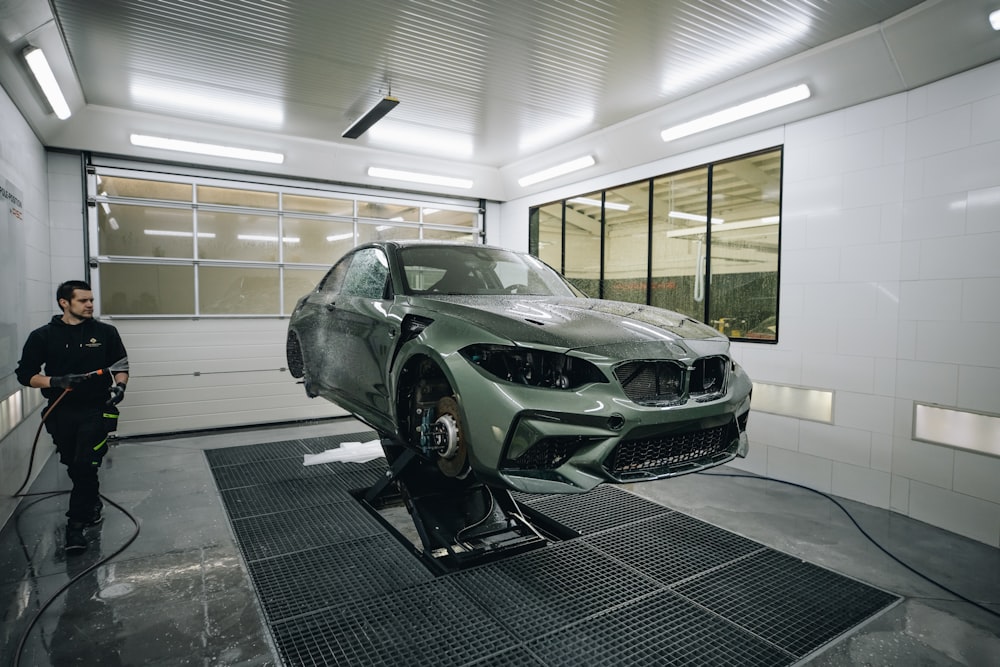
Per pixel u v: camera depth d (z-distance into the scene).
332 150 7.01
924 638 2.47
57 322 3.50
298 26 4.04
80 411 3.47
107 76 4.96
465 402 2.59
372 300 3.75
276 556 3.17
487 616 2.56
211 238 6.89
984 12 3.41
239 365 6.99
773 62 4.56
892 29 3.83
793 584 2.93
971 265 3.75
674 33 4.10
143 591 2.80
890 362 4.20
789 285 4.90
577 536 3.55
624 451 2.60
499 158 7.73
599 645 2.35
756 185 5.25
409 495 3.53
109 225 6.38
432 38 4.22
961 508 3.77
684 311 6.02
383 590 2.78
